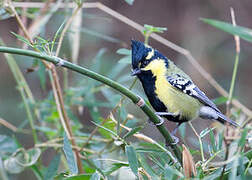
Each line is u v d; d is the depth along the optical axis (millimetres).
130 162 6008
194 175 5754
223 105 15047
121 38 18312
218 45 17875
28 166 8406
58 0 10250
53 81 8766
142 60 8867
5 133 13492
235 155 5574
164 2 19203
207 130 7035
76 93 9945
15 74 9797
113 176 7609
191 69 17234
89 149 9406
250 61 17516
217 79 17203
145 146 8211
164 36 18859
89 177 6348
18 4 9500
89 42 15969
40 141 10672
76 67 5766
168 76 8969
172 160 6375
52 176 7441
